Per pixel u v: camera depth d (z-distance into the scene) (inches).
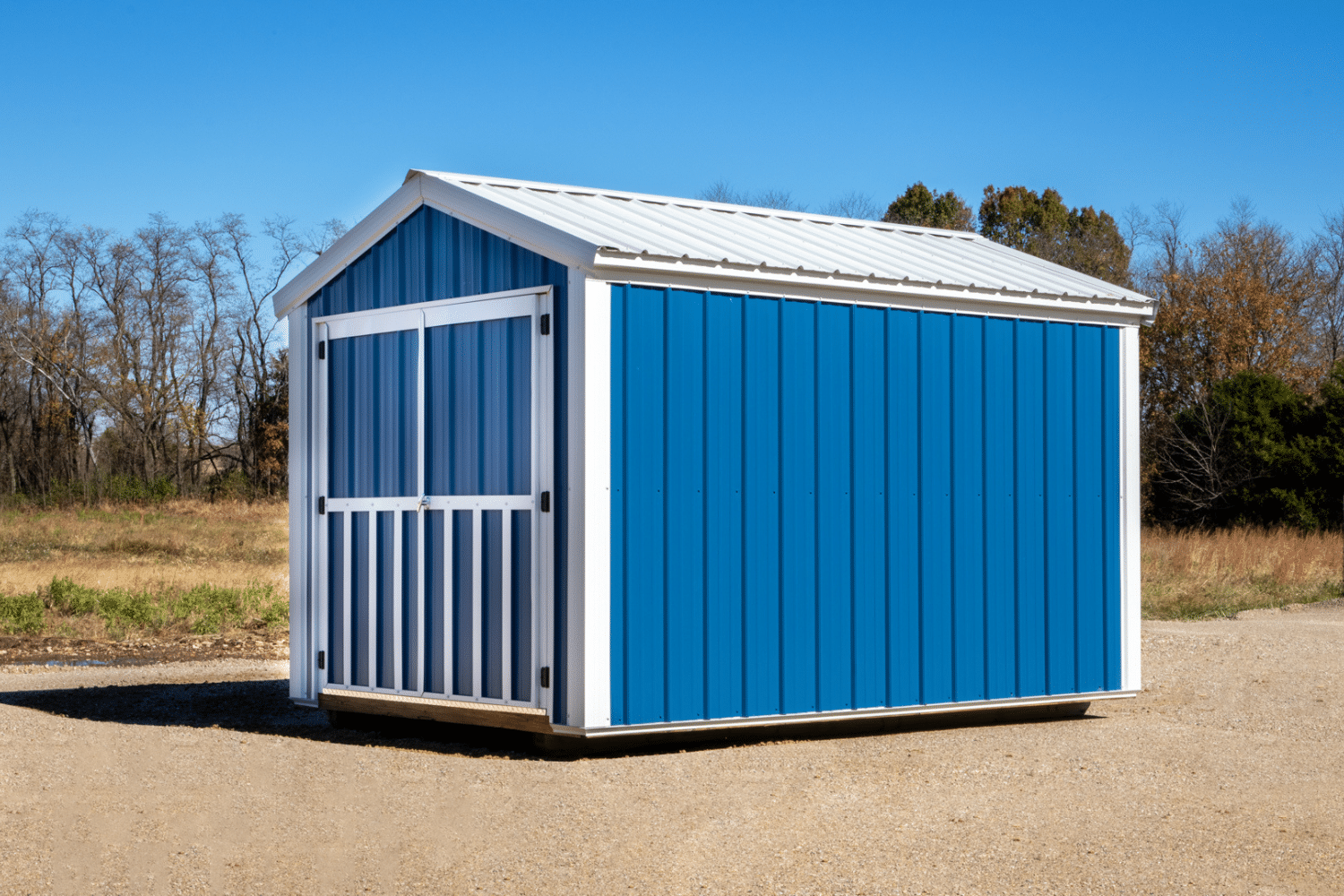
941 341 377.7
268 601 757.9
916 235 474.9
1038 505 393.7
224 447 2420.0
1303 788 287.0
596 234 339.6
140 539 1341.0
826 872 220.7
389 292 379.2
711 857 229.1
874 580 363.3
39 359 2347.4
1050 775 300.5
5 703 436.1
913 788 285.4
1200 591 842.2
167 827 253.0
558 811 263.3
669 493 331.6
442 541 360.8
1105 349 409.1
